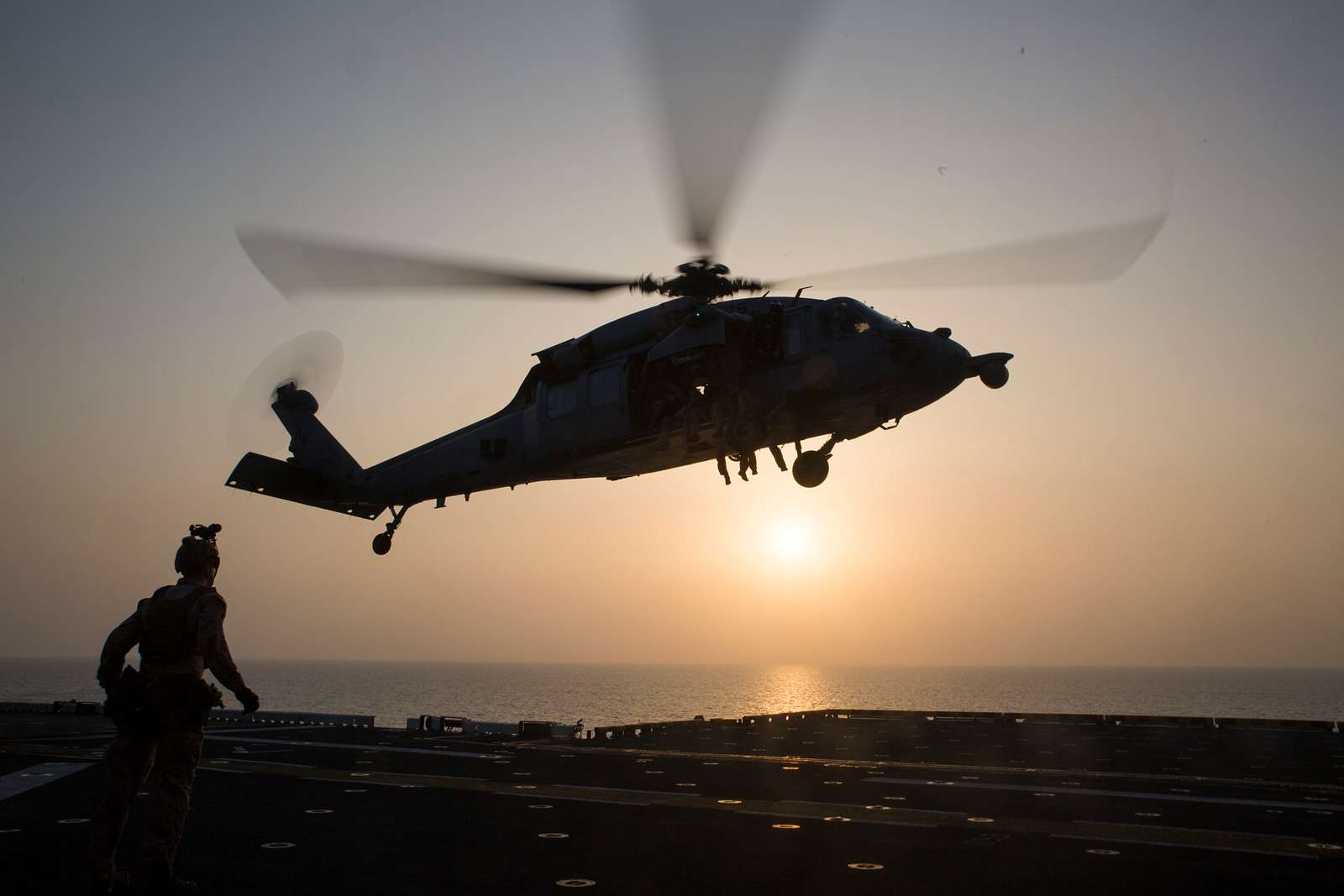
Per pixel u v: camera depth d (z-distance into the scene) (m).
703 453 16.53
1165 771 14.43
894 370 14.76
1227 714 118.31
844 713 29.67
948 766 14.91
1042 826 9.32
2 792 11.29
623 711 122.94
